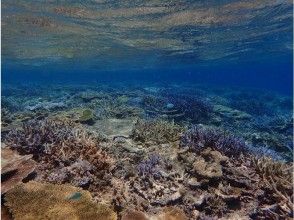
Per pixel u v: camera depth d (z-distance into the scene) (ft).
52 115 33.81
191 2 52.08
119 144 23.67
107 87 92.84
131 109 41.14
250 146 23.59
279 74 341.82
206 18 62.90
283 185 17.60
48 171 16.98
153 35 77.05
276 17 67.10
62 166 17.49
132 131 26.81
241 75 350.02
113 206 15.21
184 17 61.21
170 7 54.34
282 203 16.71
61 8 54.49
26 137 19.25
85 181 16.22
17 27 67.87
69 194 13.52
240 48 107.34
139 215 14.08
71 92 70.18
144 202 15.94
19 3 51.88
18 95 70.90
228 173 18.98
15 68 166.91
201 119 45.16
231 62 159.53
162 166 19.27
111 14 58.08
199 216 16.22
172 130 26.05
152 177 17.70
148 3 51.90
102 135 25.58
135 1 50.70
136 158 21.53
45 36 77.05
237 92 110.42
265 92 129.70
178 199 16.71
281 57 148.77
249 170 19.10
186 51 105.40
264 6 58.39
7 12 56.80
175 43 88.94
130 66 159.43
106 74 239.91
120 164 19.34
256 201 17.37
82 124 30.76
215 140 21.57
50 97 61.26
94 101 50.47
